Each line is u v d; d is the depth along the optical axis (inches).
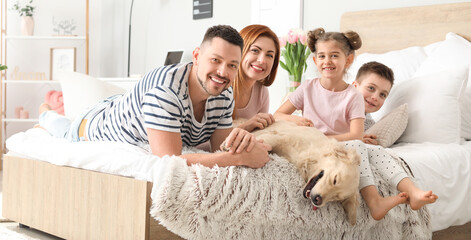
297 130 69.7
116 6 196.9
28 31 193.0
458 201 79.4
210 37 63.2
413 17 122.3
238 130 62.0
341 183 58.2
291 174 62.4
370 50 129.0
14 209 90.0
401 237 68.4
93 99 109.5
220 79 63.6
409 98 98.4
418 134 94.3
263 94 94.8
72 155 72.6
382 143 89.7
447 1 119.0
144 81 68.6
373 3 129.7
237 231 59.4
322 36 90.7
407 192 64.0
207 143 82.0
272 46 86.7
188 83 67.4
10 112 201.6
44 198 80.9
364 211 64.7
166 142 62.9
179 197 56.9
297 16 141.7
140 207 59.9
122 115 71.4
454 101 94.4
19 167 88.7
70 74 111.0
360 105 87.8
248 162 60.8
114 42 197.2
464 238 84.3
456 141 93.5
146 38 185.6
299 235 62.4
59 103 178.4
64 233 75.4
